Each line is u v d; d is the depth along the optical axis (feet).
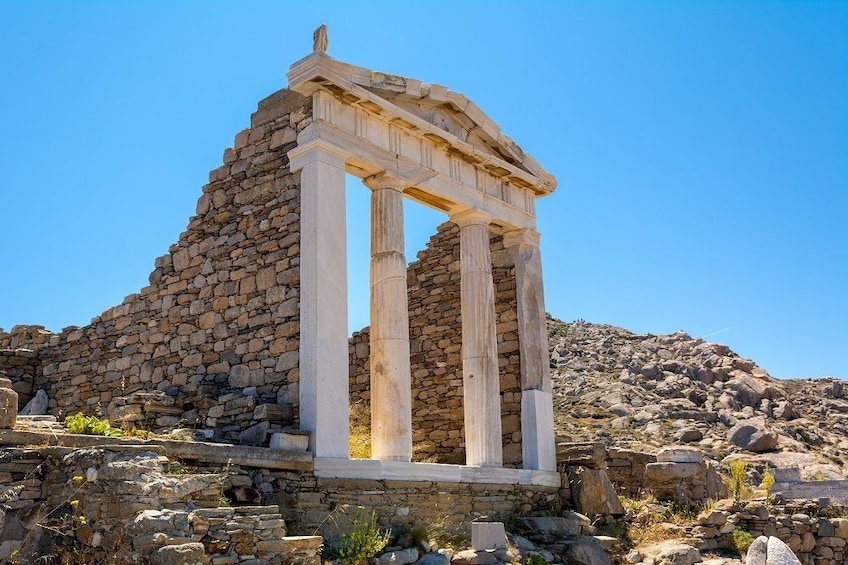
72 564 36.45
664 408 136.67
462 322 67.67
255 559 37.68
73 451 39.19
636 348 172.14
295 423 52.31
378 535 46.78
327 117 56.24
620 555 58.70
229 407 54.19
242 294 58.85
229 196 62.03
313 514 48.60
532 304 73.05
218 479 39.91
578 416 134.31
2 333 83.87
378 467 53.01
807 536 67.15
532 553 53.52
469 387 65.67
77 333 73.56
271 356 55.36
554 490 68.23
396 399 56.95
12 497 37.73
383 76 59.62
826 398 160.15
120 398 56.13
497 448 64.54
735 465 74.79
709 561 58.90
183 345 62.49
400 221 60.39
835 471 107.65
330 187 55.26
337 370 52.54
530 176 73.77
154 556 34.01
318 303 52.65
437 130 63.72
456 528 56.54
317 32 56.08
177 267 64.69
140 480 36.52
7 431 39.04
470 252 68.23
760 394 145.79
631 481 74.38
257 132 61.16
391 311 58.44
